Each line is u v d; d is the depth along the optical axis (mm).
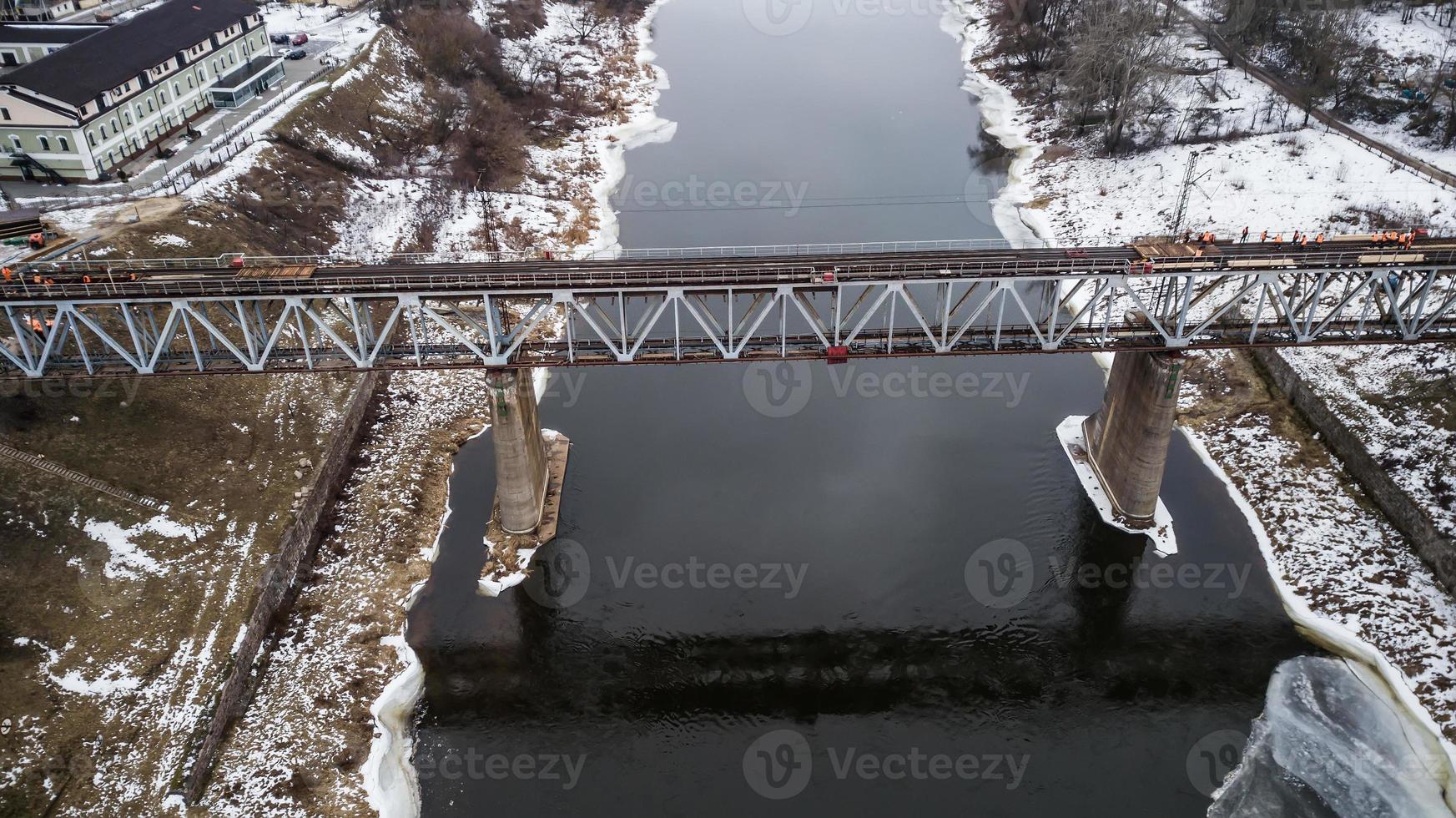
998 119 165000
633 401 97500
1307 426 88562
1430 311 90625
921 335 73500
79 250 88625
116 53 115375
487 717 66125
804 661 69938
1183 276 68562
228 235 99875
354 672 67938
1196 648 70438
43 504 69062
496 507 81938
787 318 109062
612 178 145250
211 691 63031
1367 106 133000
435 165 134625
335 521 79875
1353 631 70812
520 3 198000
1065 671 69125
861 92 181250
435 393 94812
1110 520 80938
